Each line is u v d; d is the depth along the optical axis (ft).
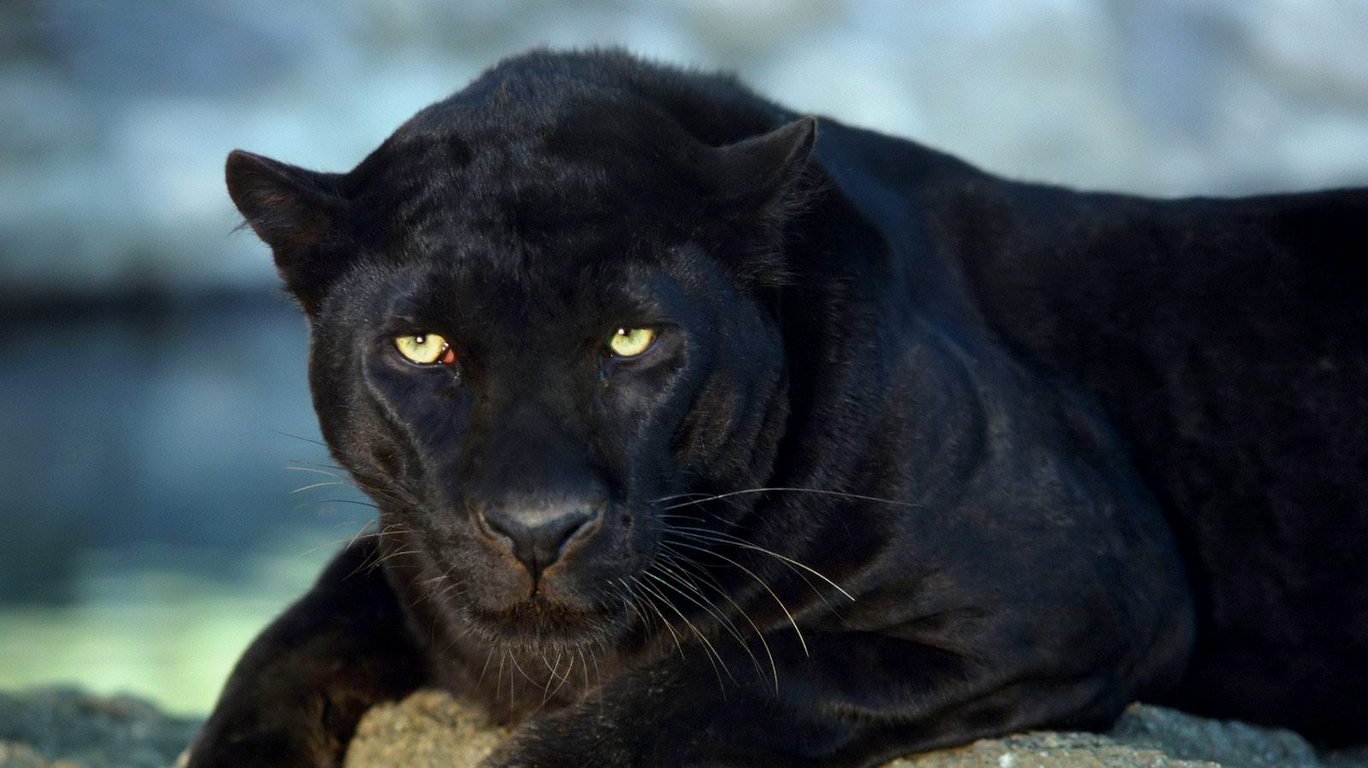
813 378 23.81
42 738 35.65
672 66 26.76
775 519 23.65
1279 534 27.66
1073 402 26.63
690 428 22.29
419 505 22.13
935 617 23.63
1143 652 24.89
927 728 23.24
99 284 155.84
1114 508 25.17
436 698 26.91
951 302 26.71
